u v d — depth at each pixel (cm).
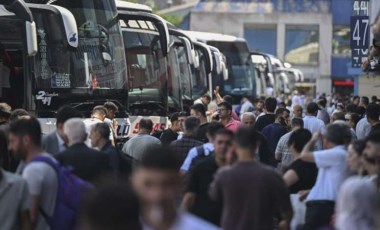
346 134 2069
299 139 2214
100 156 1939
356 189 1340
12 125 1783
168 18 14950
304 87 16038
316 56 16038
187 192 1970
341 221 1350
